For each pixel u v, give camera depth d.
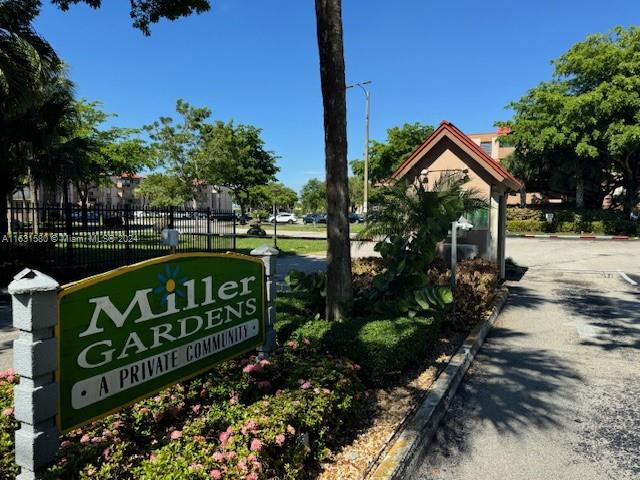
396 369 4.37
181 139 26.94
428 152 11.18
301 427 2.87
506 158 32.31
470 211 7.59
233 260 3.53
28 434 2.12
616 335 6.70
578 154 25.98
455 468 3.23
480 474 3.16
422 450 3.38
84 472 2.19
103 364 2.45
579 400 4.39
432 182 11.07
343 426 3.39
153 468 2.21
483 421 3.95
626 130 23.80
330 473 2.87
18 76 9.09
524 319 7.67
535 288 10.74
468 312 6.59
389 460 3.02
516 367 5.30
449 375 4.59
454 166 10.96
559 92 27.72
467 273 8.08
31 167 11.66
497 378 4.95
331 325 4.72
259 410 2.86
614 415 4.07
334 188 4.99
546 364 5.41
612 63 25.34
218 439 2.66
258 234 28.22
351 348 4.18
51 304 2.16
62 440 2.58
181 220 18.45
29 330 2.07
